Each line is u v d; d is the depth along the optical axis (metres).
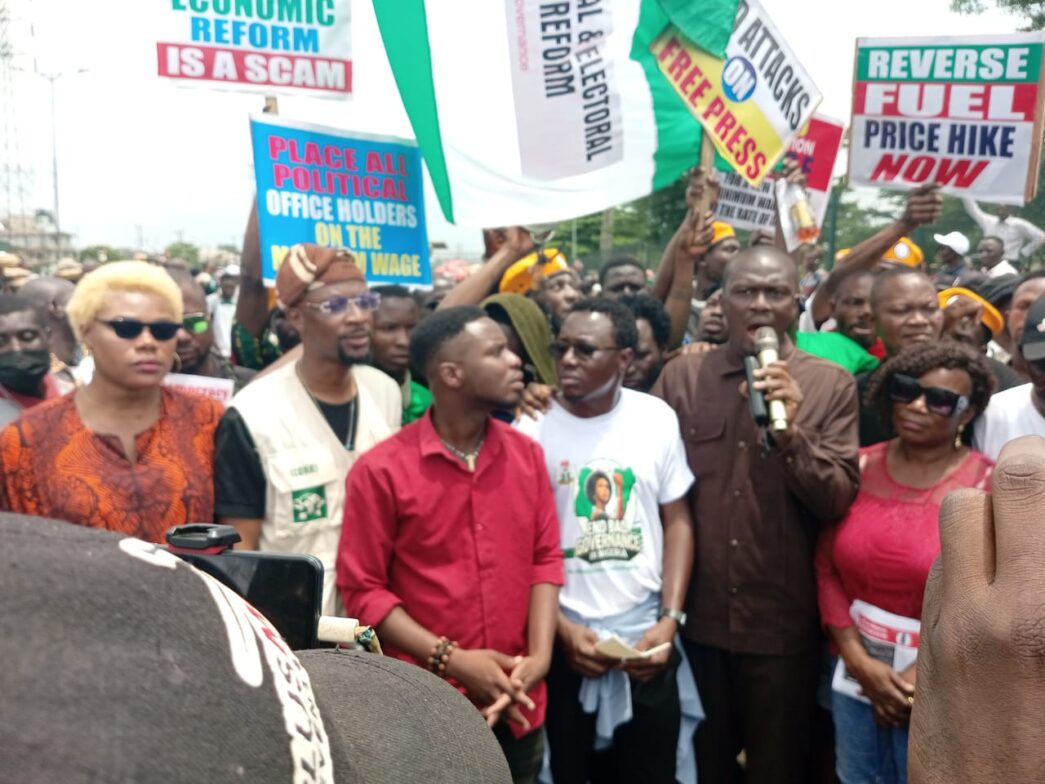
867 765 2.62
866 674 2.52
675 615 2.80
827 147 5.37
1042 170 9.82
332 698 0.75
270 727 0.44
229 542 1.12
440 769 0.72
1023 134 3.79
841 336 3.87
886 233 4.11
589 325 2.80
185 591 0.45
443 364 2.49
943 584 0.62
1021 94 3.78
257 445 2.46
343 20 3.45
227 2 3.25
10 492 2.19
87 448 2.22
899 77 4.03
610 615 2.78
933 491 2.52
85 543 0.44
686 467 2.94
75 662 0.38
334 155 3.39
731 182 5.23
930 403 2.46
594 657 2.67
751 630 2.82
